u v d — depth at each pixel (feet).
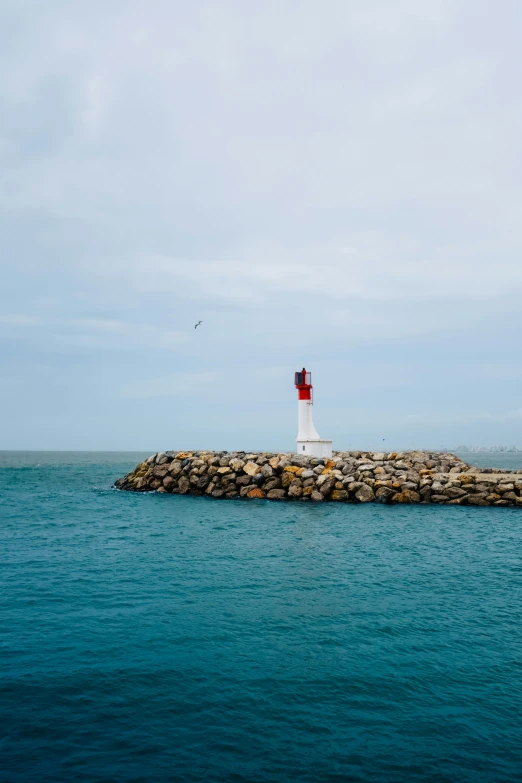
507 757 26.48
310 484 134.92
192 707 30.58
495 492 126.82
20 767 24.91
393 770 25.29
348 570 63.16
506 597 52.60
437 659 37.52
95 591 53.11
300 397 160.66
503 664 36.86
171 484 151.02
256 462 146.00
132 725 28.66
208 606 48.55
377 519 104.22
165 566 64.23
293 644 39.81
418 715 30.17
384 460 156.97
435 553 73.20
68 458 606.14
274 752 26.53
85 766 25.12
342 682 33.88
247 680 33.96
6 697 31.32
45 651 37.96
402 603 50.19
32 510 117.91
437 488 128.67
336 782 24.36
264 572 61.62
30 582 56.39
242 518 105.09
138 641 40.01
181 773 24.76
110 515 109.50
